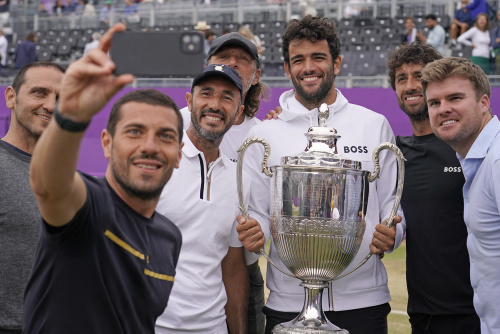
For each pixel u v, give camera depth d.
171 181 2.60
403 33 10.80
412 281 2.92
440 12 11.14
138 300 1.74
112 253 1.66
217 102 2.56
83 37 12.54
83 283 1.62
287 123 2.89
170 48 1.49
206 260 2.61
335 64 2.93
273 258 2.83
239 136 3.33
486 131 2.47
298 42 2.81
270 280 2.87
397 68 3.04
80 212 1.57
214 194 2.64
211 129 2.57
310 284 2.41
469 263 2.79
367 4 11.58
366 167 2.84
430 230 2.84
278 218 2.39
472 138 2.51
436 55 3.00
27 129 2.47
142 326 1.76
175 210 2.58
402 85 3.03
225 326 2.71
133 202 1.73
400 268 6.92
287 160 2.42
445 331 2.84
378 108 8.19
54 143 1.39
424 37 10.52
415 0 11.24
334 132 2.44
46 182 1.45
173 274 1.87
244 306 2.81
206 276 2.60
